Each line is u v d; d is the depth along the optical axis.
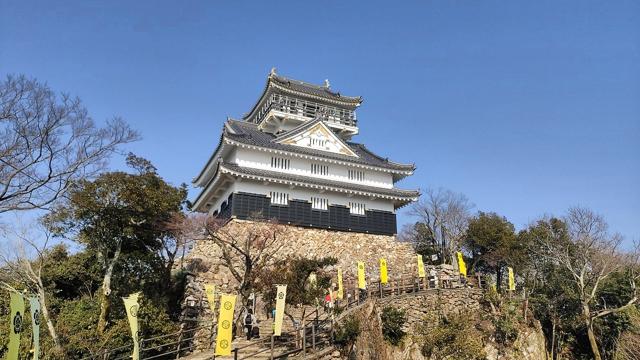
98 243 25.06
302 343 18.33
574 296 31.75
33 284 23.41
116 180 24.81
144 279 27.19
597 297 32.88
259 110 48.66
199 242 31.06
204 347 21.08
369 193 36.75
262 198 33.91
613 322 31.67
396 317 22.72
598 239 36.53
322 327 20.38
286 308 22.97
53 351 19.05
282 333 20.97
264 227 31.25
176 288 27.47
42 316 21.11
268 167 35.75
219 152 36.38
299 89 45.88
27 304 21.70
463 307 27.61
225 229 29.98
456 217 43.66
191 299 25.06
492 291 29.09
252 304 24.39
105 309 22.11
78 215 24.20
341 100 47.47
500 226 40.88
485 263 42.22
